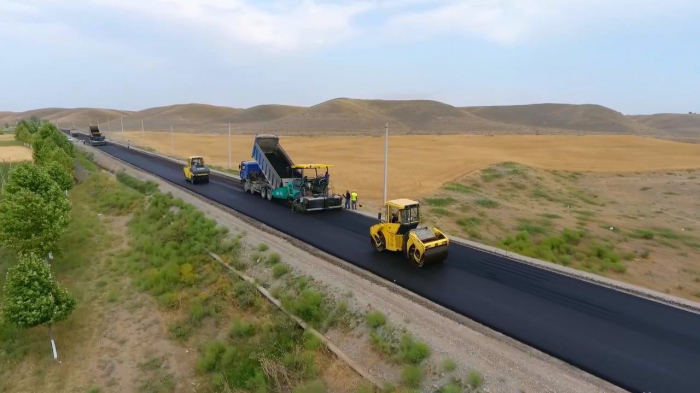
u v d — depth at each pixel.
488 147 79.81
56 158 37.56
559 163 61.69
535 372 10.32
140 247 22.16
